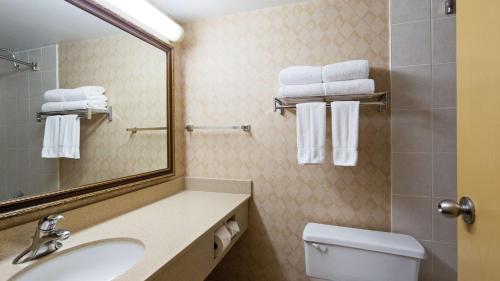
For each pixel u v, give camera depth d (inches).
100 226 42.0
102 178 46.4
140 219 45.5
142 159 55.8
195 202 56.9
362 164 55.7
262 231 62.9
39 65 36.7
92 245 36.2
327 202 58.1
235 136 65.0
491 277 19.7
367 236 51.0
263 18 62.2
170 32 60.2
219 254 44.9
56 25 39.0
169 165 63.4
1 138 32.0
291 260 61.1
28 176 35.0
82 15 42.9
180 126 68.6
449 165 50.7
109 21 47.4
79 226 40.6
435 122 51.3
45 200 36.2
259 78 62.8
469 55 23.3
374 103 51.3
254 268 63.7
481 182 21.2
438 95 51.1
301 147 54.2
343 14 56.5
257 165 63.3
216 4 60.2
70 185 40.6
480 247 21.3
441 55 50.8
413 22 52.1
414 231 52.7
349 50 56.1
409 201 52.9
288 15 60.3
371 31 54.8
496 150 19.1
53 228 32.7
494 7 19.2
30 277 30.0
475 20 22.2
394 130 53.5
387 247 46.9
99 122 46.1
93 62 45.1
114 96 49.5
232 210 51.4
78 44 42.4
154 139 59.2
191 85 68.4
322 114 52.6
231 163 65.4
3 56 32.5
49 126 38.0
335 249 50.1
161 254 31.8
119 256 37.2
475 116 22.2
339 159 51.4
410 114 52.6
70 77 41.3
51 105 38.2
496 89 19.0
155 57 59.7
